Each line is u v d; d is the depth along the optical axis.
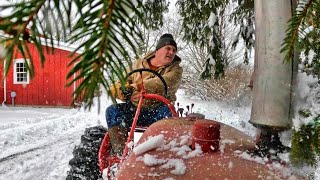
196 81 17.06
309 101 1.35
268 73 1.34
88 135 3.75
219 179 1.40
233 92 12.62
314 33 1.27
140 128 3.42
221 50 5.68
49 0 0.49
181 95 18.09
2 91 19.67
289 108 1.34
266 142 1.49
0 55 0.47
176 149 1.67
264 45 1.34
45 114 15.79
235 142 1.73
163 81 3.24
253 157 1.51
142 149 1.71
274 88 1.33
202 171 1.46
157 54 3.68
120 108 3.41
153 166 1.55
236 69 12.82
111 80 0.58
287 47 1.05
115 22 0.54
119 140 3.33
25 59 0.48
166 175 1.48
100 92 0.60
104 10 0.53
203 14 5.48
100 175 3.58
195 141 1.64
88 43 0.54
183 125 2.06
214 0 5.38
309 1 1.00
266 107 1.36
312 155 1.37
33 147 8.14
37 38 0.49
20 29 0.47
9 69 0.47
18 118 14.42
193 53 17.91
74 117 12.56
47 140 9.04
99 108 0.58
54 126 11.05
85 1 0.53
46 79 19.17
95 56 0.55
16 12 0.48
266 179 1.37
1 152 7.59
